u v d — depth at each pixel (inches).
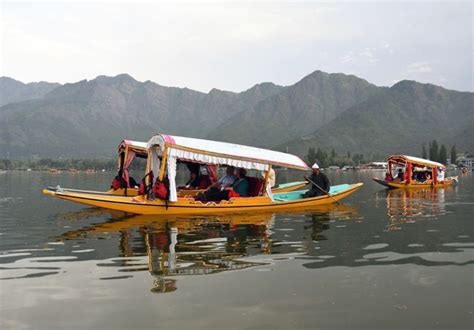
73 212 715.4
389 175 1487.5
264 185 743.1
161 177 653.9
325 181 845.8
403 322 235.1
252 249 411.8
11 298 273.9
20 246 433.4
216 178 898.1
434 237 475.8
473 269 336.2
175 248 417.1
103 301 266.7
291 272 328.2
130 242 447.8
